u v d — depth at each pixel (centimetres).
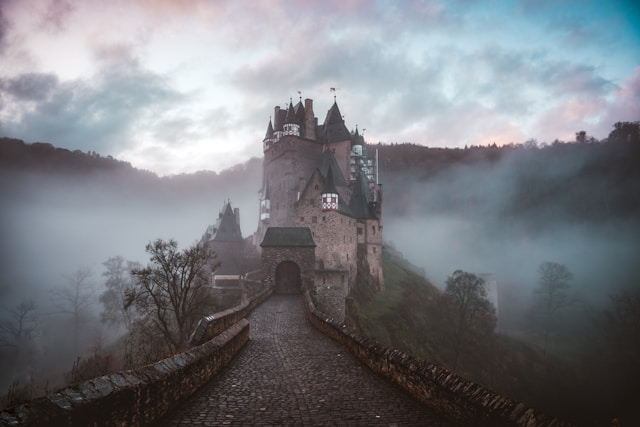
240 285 6100
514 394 6128
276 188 9675
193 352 1005
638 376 6506
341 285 5225
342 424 772
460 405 750
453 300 7531
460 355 6469
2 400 2606
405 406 884
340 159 9769
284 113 10506
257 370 1217
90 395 573
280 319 2552
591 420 5788
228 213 9881
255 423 769
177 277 3934
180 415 797
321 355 1458
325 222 6725
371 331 5700
